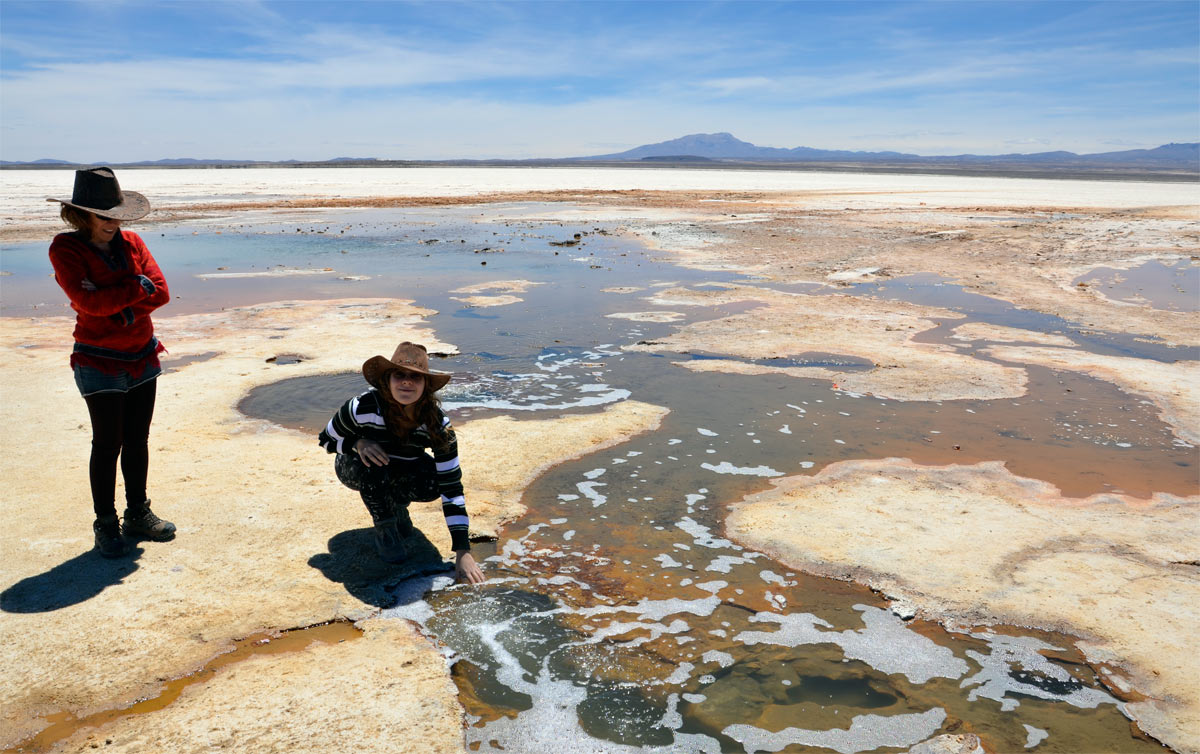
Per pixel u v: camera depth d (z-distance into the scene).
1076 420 5.80
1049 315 9.73
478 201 33.84
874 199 37.28
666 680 2.87
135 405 3.66
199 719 2.60
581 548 3.88
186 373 6.80
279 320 9.16
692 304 10.33
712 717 2.67
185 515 4.11
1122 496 4.49
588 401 6.20
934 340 8.29
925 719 2.67
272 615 3.23
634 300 10.66
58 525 3.96
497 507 4.30
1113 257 15.48
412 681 2.82
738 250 16.58
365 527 4.03
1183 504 4.38
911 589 3.48
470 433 5.43
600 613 3.31
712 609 3.34
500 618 3.27
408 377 3.33
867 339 8.30
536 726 2.61
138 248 3.59
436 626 3.20
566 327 8.91
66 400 5.98
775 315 9.54
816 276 12.95
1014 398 6.32
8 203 29.31
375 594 3.42
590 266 14.18
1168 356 7.74
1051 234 19.70
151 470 4.70
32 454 4.89
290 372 6.82
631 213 27.19
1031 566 3.68
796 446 5.26
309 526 4.02
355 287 11.73
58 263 3.30
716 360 7.46
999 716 2.69
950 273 13.38
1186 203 35.16
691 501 4.41
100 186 3.30
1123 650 3.04
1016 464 4.96
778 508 4.31
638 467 4.88
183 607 3.26
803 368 7.18
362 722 2.59
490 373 6.99
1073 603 3.37
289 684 2.79
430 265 14.27
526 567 3.69
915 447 5.25
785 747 2.52
